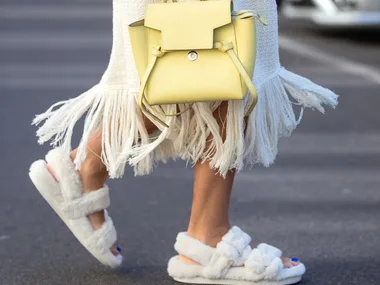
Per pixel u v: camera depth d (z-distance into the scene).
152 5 4.30
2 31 17.05
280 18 17.97
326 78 12.30
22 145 8.82
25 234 6.12
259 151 4.66
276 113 4.75
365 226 6.25
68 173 4.80
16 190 7.31
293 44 15.40
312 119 9.98
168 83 4.26
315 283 5.03
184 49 4.23
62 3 22.03
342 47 15.01
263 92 4.63
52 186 4.78
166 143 4.72
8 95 11.13
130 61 4.51
